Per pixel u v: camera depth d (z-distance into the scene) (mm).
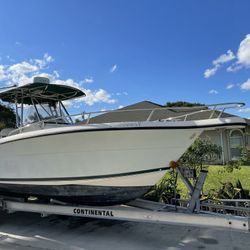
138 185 4438
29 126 5312
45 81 5387
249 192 6195
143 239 4566
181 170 4359
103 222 5426
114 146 4223
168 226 5062
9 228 5285
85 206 4711
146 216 4195
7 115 6578
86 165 4414
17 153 4973
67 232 5012
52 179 4691
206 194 5793
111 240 4586
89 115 4578
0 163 5281
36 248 4410
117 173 4324
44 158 4695
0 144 5125
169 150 4230
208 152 6684
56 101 6258
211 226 3824
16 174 5082
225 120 3871
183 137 4168
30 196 5371
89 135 4215
